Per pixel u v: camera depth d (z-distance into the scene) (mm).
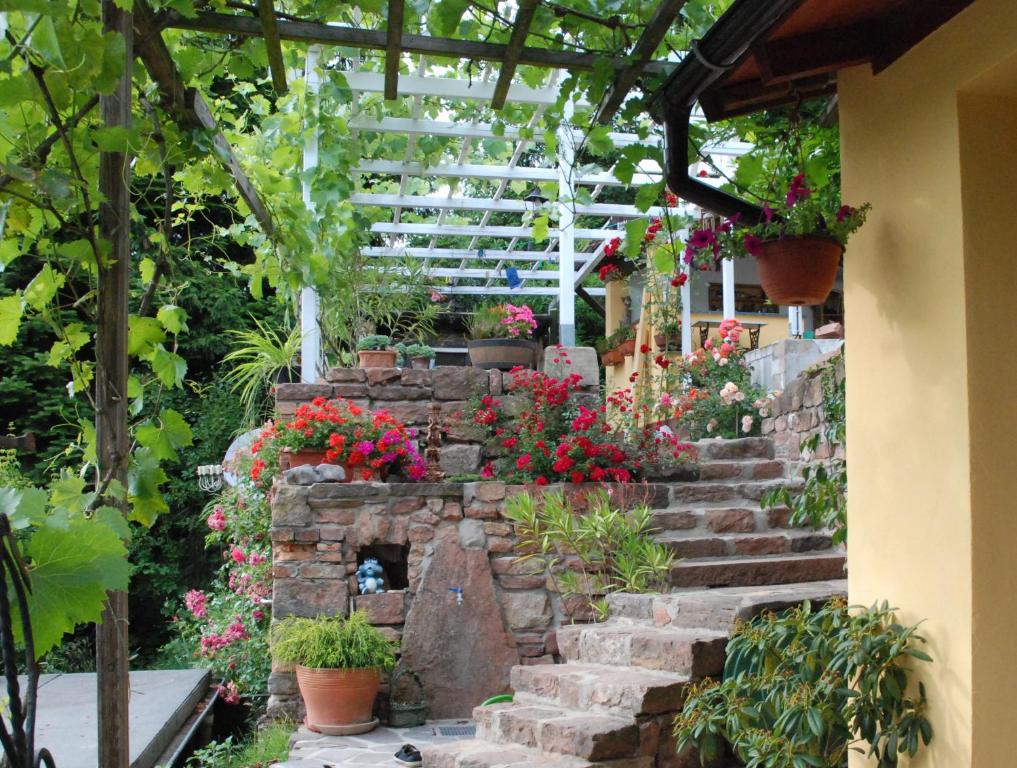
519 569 5980
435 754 4129
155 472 2777
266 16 3133
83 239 2717
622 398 7844
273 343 8922
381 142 7605
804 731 2768
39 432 10641
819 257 2949
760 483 6383
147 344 3025
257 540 7117
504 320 8133
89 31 2453
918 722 2662
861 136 3047
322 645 5258
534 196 8547
